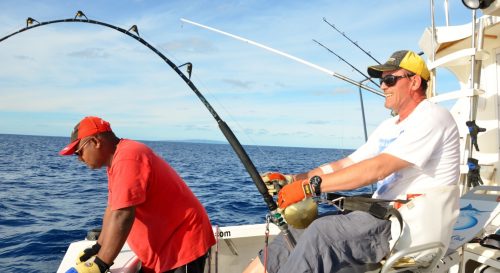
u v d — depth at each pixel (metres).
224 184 14.75
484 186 2.66
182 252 2.13
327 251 1.77
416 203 1.87
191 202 2.20
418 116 1.91
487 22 2.85
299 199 1.90
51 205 9.30
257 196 11.09
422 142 1.86
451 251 2.17
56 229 6.72
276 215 2.00
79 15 2.92
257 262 2.04
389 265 1.69
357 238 1.80
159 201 2.10
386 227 1.83
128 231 1.95
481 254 2.37
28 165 22.61
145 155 2.05
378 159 1.87
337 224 1.81
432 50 3.06
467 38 3.06
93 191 12.03
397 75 2.06
